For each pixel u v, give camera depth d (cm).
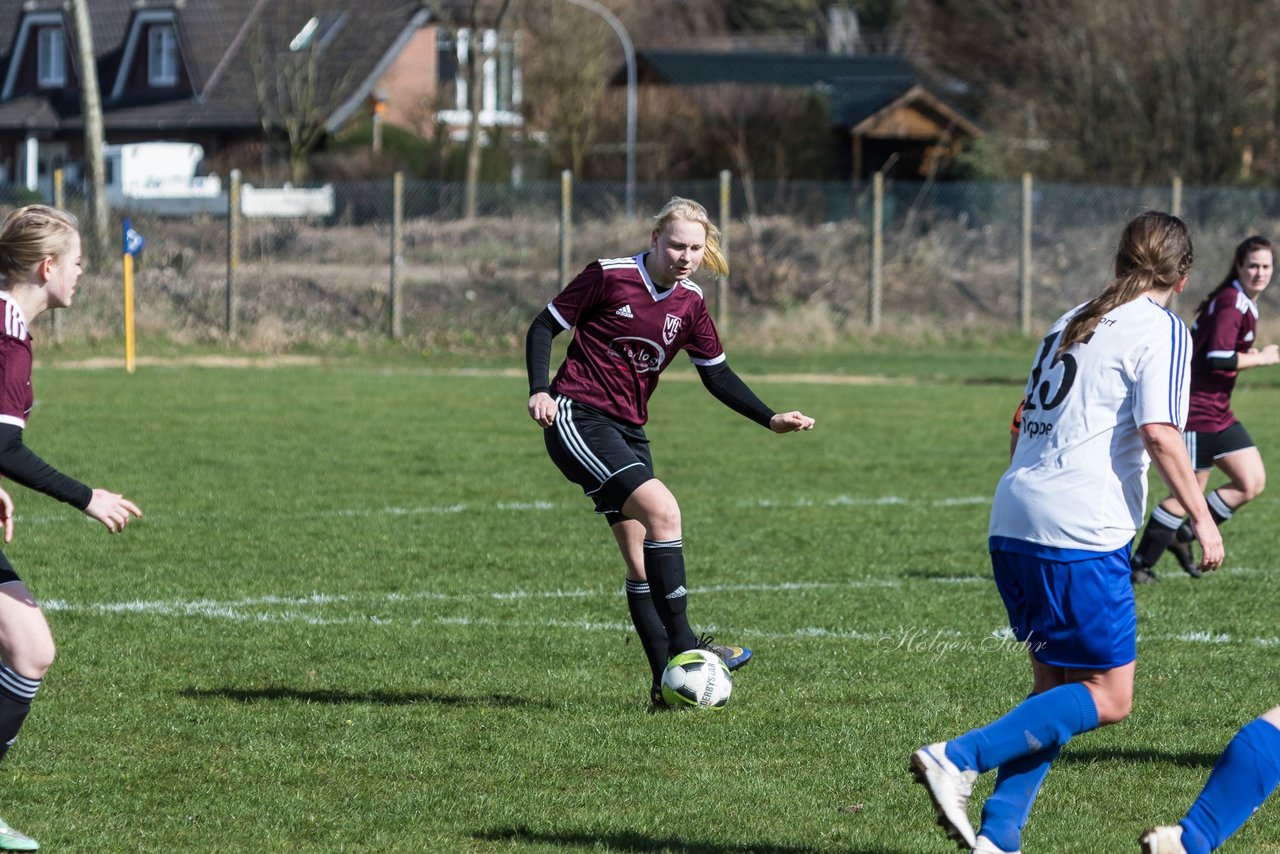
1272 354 3328
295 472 4919
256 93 17250
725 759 2038
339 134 17612
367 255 10731
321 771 1966
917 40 17262
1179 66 12350
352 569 3419
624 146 15925
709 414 6838
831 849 1708
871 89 16938
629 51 14662
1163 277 1627
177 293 9744
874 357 9538
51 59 19100
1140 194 10900
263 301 9738
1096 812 1836
